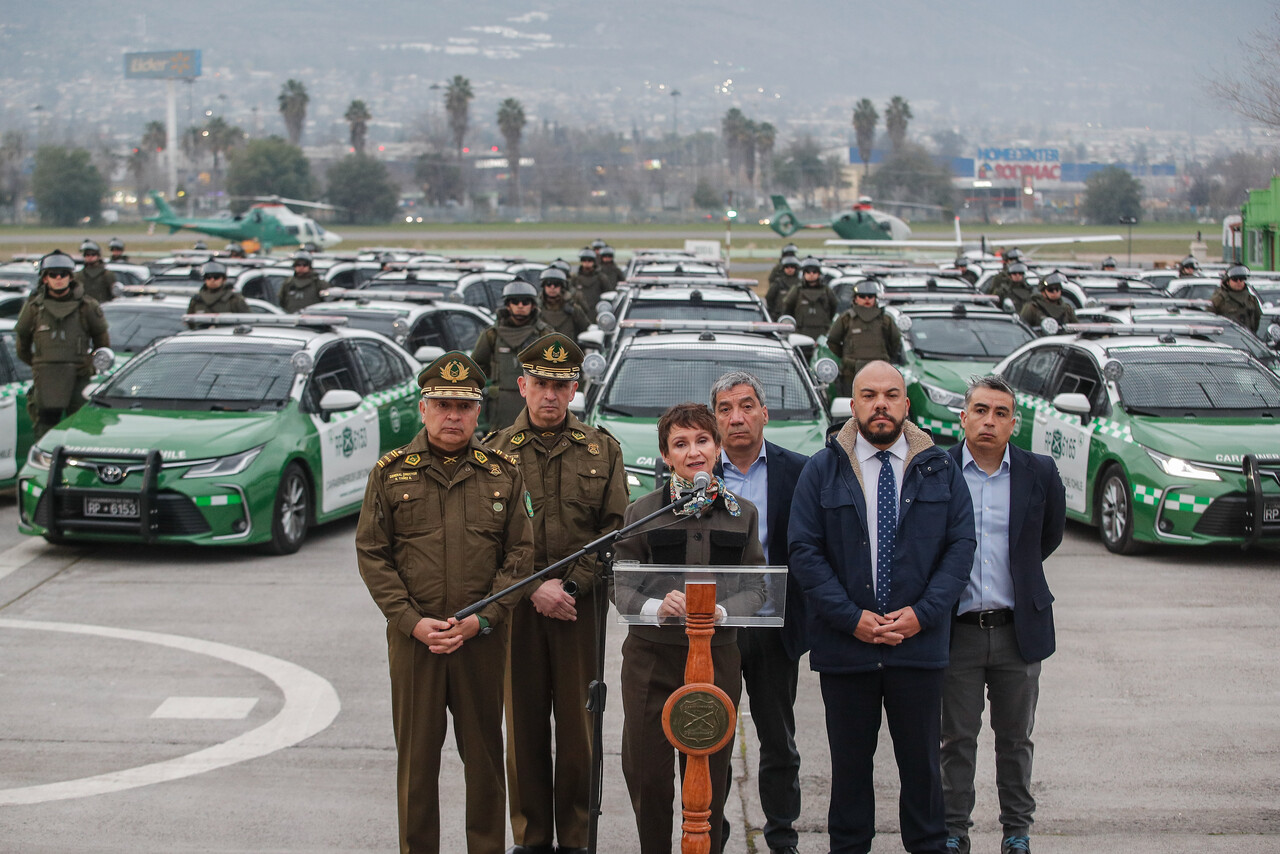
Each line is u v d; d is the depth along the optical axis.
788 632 5.97
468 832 5.67
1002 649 5.97
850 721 5.57
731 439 6.16
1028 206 196.38
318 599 10.52
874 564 5.59
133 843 6.20
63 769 7.09
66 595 10.59
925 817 5.50
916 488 5.59
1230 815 6.57
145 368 12.81
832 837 5.66
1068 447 13.26
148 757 7.27
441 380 5.54
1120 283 24.28
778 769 6.02
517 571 5.65
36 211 172.00
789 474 6.24
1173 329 13.79
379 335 14.60
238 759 7.25
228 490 11.48
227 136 185.75
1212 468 11.60
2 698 8.19
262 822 6.45
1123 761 7.29
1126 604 10.49
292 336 13.29
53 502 11.50
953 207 188.25
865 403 5.58
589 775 6.18
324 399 12.49
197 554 12.04
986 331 18.09
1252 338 16.70
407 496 5.59
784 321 15.79
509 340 13.47
